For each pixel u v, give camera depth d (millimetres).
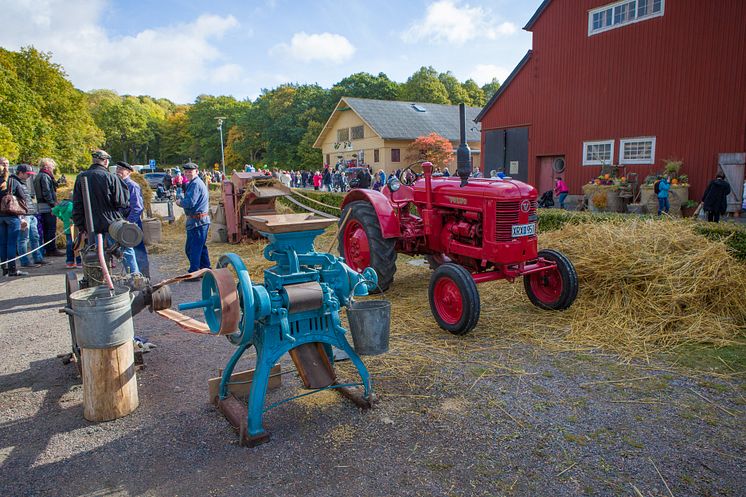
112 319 2980
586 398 3197
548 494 2287
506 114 16891
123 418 3113
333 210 13242
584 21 14273
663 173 12500
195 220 6633
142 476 2504
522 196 4367
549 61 15352
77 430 2980
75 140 46125
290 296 2801
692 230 5578
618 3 13352
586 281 5008
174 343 4469
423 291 5879
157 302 3512
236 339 2979
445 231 5180
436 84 49625
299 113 50531
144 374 3791
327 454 2654
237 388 3303
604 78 13961
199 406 3260
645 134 13156
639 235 5227
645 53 12953
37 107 39906
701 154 12125
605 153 14227
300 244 3119
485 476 2428
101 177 4270
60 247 9516
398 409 3119
